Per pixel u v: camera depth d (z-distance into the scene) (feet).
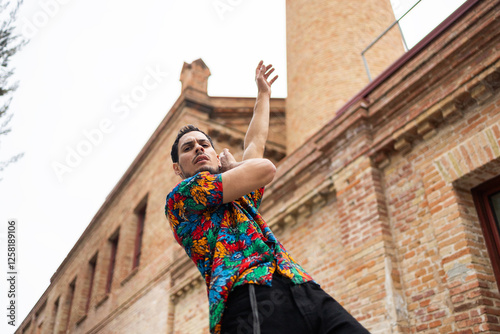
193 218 4.87
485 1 15.60
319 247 20.94
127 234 45.83
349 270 18.03
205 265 4.72
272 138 46.37
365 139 19.33
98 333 44.01
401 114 18.17
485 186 15.67
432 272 15.40
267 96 7.09
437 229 15.43
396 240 17.13
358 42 38.99
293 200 23.04
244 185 4.66
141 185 47.52
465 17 16.24
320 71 38.60
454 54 16.25
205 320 28.30
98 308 46.78
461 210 15.05
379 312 16.06
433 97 16.83
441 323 14.49
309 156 22.52
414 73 17.67
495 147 14.47
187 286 31.76
